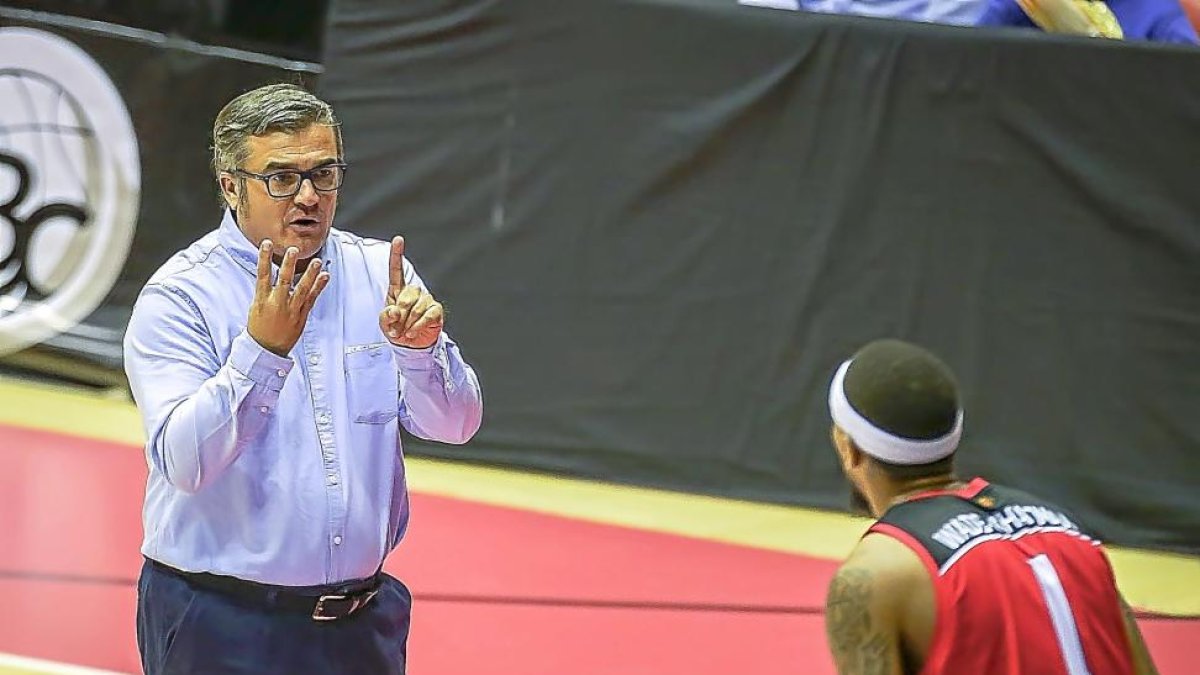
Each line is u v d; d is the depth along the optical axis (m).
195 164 26.31
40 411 25.39
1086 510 23.66
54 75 26.25
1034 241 23.61
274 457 10.79
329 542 10.87
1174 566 22.72
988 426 23.84
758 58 23.75
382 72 24.44
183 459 10.08
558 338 24.55
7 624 17.22
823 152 23.81
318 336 11.12
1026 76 23.33
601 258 24.36
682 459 24.41
